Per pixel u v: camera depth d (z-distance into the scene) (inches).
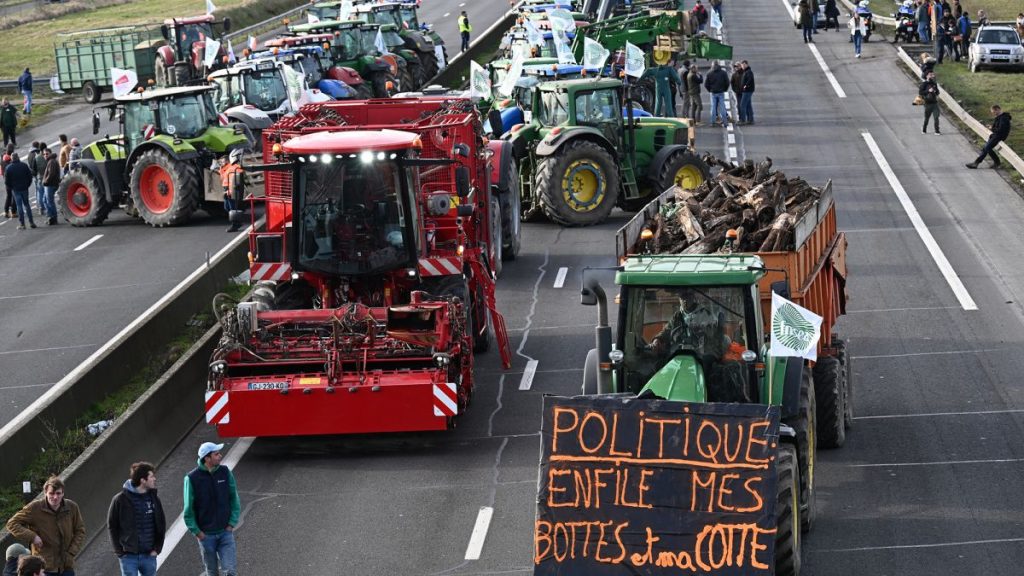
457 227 778.8
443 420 655.1
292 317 696.4
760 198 689.6
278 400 657.6
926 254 1031.0
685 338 525.7
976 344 805.9
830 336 693.3
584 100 1188.5
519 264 1068.5
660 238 675.4
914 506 571.8
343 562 542.6
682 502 444.5
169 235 1242.0
